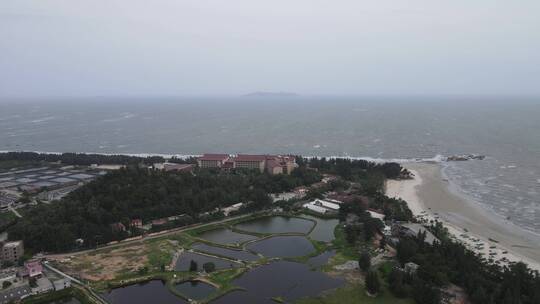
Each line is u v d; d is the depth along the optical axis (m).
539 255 184.50
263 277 162.50
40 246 188.38
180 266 173.62
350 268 169.12
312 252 186.25
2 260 177.12
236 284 156.38
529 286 143.38
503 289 140.12
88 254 185.50
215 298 146.12
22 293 147.50
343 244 195.00
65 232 192.38
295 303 142.62
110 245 195.88
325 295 148.00
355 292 149.88
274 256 182.88
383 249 186.88
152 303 144.25
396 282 148.62
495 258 179.88
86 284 156.38
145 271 165.75
